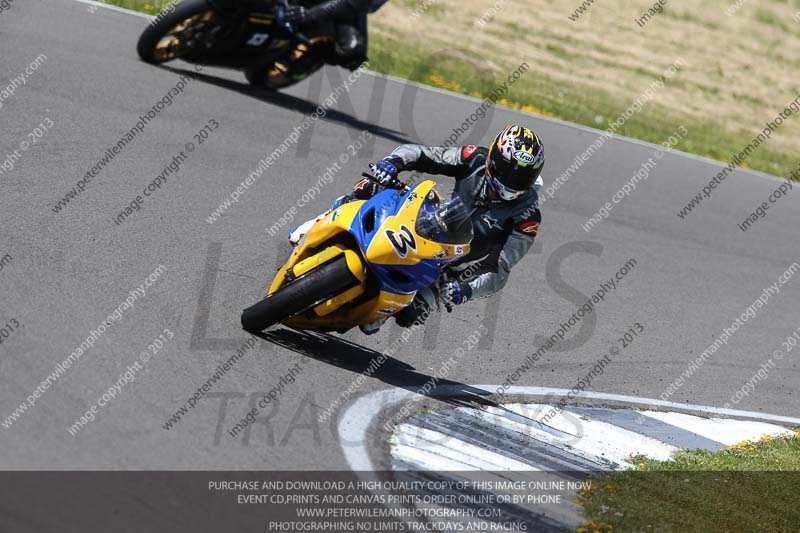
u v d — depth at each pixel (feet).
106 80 131.34
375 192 76.38
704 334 117.19
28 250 74.59
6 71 120.98
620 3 341.41
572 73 267.39
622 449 74.95
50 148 100.32
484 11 297.12
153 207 94.48
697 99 282.56
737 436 86.63
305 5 152.15
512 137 70.13
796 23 369.09
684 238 155.12
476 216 75.31
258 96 153.07
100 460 48.85
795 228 183.83
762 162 238.68
